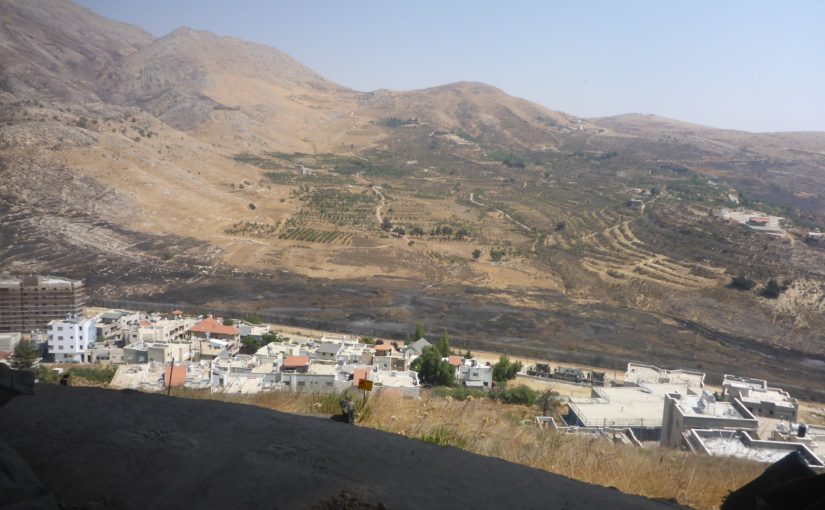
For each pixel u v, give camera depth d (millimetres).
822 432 35250
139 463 5637
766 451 26859
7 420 6449
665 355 70688
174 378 42688
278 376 44375
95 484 5160
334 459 6211
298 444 6523
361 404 12312
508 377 57375
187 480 5383
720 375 65312
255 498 5148
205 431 6629
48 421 6492
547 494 6062
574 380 58844
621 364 66375
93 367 52969
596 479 9641
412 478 6004
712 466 12078
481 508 5527
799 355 75312
